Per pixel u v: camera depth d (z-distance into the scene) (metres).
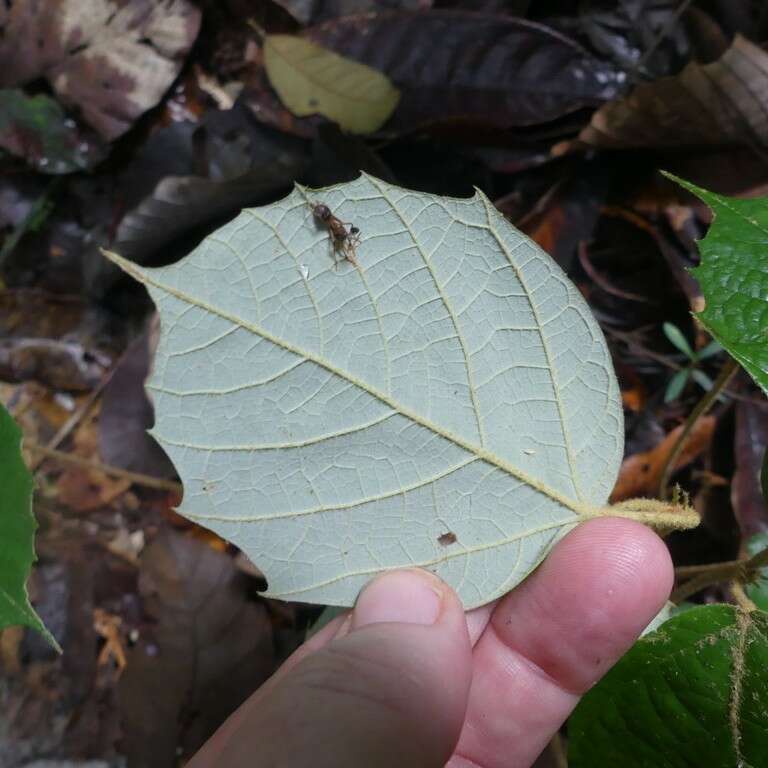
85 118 0.24
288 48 0.22
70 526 0.24
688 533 0.20
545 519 0.13
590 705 0.13
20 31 0.24
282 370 0.12
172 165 0.24
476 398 0.13
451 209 0.12
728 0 0.21
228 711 0.21
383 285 0.12
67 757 0.22
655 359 0.22
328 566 0.13
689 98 0.19
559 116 0.21
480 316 0.13
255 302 0.12
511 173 0.22
